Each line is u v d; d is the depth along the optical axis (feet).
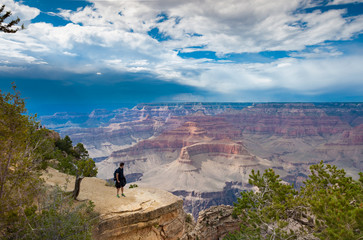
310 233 55.77
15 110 36.24
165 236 58.18
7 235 31.86
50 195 39.24
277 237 58.70
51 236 33.09
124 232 50.29
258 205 71.41
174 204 61.26
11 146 35.24
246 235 68.69
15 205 33.42
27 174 36.55
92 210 47.91
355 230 43.45
